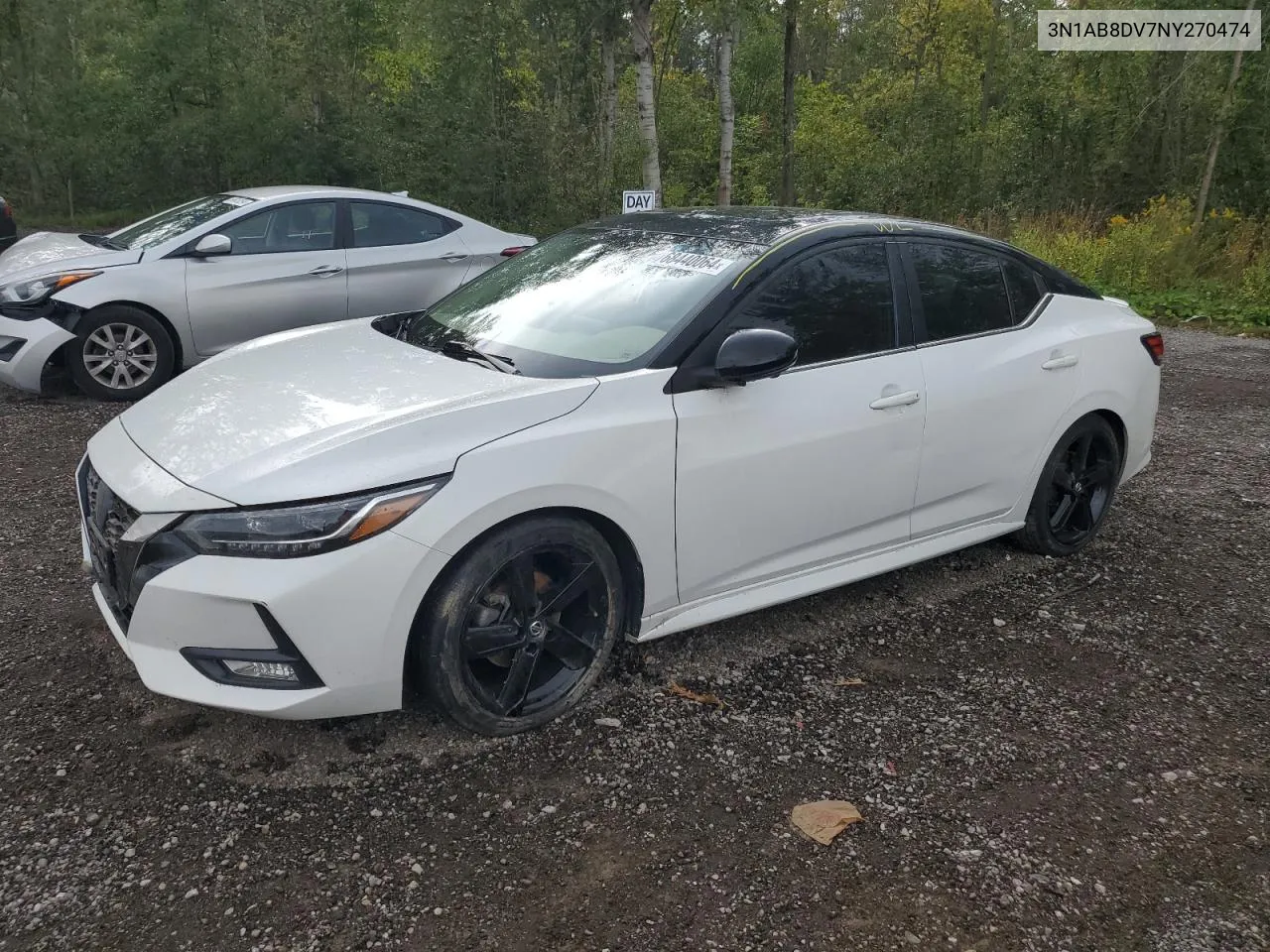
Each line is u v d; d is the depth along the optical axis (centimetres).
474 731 300
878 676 355
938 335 395
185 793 276
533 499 287
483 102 1579
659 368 319
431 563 272
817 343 356
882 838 268
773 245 355
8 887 240
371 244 773
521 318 367
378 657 272
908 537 397
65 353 668
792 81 2378
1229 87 1634
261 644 264
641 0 1480
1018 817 279
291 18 2033
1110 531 505
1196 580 447
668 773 293
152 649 274
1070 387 437
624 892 245
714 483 327
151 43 1938
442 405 292
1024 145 2017
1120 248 1433
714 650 368
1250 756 314
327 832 262
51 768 284
